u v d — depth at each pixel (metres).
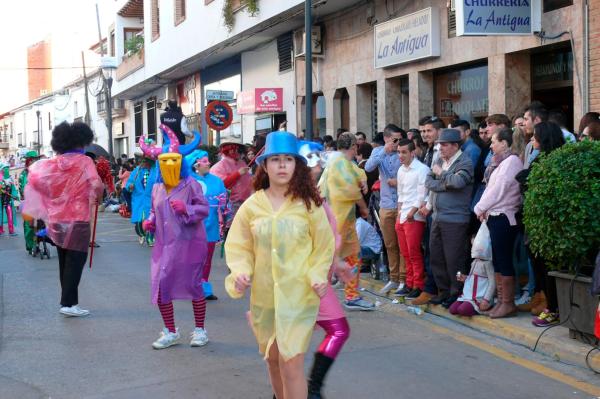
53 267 11.66
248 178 10.16
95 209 8.20
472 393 5.16
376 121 15.82
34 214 7.83
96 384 5.50
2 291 9.44
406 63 13.84
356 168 7.49
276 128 20.33
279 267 4.04
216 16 21.05
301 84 18.20
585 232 5.76
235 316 7.77
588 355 5.81
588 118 7.24
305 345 4.01
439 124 8.77
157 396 5.19
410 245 8.12
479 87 12.34
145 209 11.12
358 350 6.33
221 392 5.25
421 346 6.46
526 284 8.26
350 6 15.79
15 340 6.87
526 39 10.66
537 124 6.61
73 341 6.80
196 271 6.46
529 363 5.92
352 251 7.85
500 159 7.13
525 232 6.88
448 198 7.53
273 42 19.98
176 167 6.32
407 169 8.15
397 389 5.26
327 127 17.11
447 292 7.80
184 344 6.62
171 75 28.03
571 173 5.80
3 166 17.23
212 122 16.11
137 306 8.39
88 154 9.96
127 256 12.93
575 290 6.04
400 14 14.00
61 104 51.56
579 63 9.69
